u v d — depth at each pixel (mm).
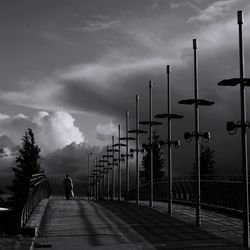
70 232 19688
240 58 18109
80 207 31312
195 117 23734
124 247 16375
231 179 28312
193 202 35906
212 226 22422
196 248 16188
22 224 18391
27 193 18531
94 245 16766
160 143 29312
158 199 47594
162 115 29312
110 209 30562
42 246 16359
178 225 22609
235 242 17703
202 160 71000
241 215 26516
